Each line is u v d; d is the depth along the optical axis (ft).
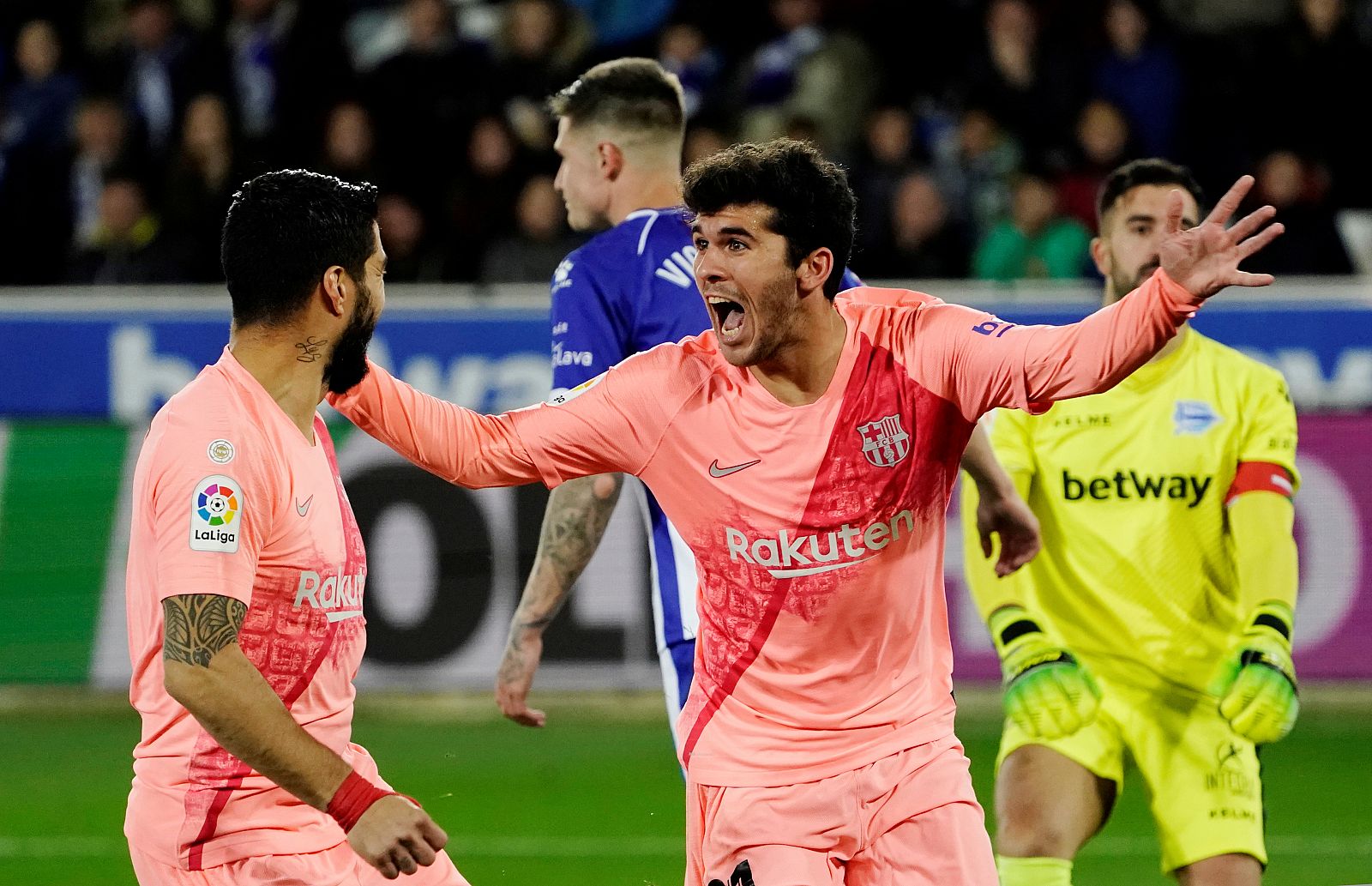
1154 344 30.66
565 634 87.35
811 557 33.65
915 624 34.65
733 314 32.68
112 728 86.69
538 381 87.66
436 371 87.40
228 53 114.01
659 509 44.42
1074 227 104.99
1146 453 47.78
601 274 45.03
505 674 45.52
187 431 31.71
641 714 89.25
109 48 116.98
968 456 40.88
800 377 33.22
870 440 33.17
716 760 35.14
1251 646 46.09
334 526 33.50
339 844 33.96
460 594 87.35
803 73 117.08
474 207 103.45
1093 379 31.14
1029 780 45.98
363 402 34.96
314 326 33.04
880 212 105.40
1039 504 48.65
